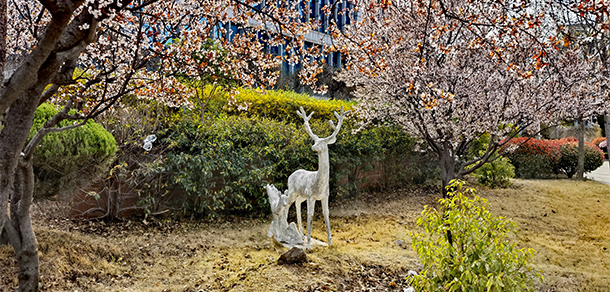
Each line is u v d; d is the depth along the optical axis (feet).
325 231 20.44
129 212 19.36
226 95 23.99
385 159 30.25
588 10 10.93
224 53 18.67
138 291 12.17
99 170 14.78
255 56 15.40
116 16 10.74
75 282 12.05
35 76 6.57
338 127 16.96
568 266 15.71
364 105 24.35
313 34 48.75
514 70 17.11
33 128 12.17
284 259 14.26
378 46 20.26
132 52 13.20
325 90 15.89
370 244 18.02
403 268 14.97
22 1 12.75
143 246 15.97
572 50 20.06
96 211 18.25
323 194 16.85
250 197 22.88
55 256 12.89
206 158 19.88
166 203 20.10
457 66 19.62
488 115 19.21
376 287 13.29
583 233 20.20
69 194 14.53
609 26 11.90
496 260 9.36
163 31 14.37
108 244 15.24
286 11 14.93
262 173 21.63
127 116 18.70
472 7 18.93
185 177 19.44
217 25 15.25
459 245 10.25
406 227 20.95
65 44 7.51
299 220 18.43
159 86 14.20
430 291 10.07
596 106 20.40
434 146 20.89
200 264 14.61
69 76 8.89
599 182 33.53
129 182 18.90
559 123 22.12
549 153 38.01
